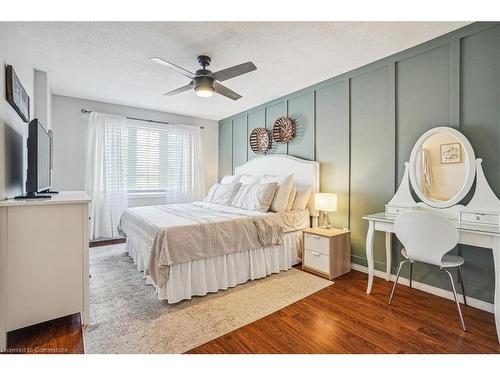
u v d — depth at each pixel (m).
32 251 1.66
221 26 2.15
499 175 2.04
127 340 1.70
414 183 2.47
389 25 2.16
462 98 2.23
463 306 2.17
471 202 2.14
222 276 2.48
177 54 2.60
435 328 1.85
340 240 2.90
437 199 2.33
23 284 1.63
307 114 3.66
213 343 1.68
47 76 3.07
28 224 1.65
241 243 2.60
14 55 2.03
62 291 1.76
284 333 1.79
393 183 2.71
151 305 2.16
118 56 2.65
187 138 5.11
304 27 2.17
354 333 1.79
